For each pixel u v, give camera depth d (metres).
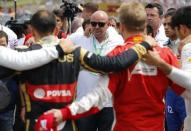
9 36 18.28
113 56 9.70
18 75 10.27
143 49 9.65
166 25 14.96
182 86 9.74
